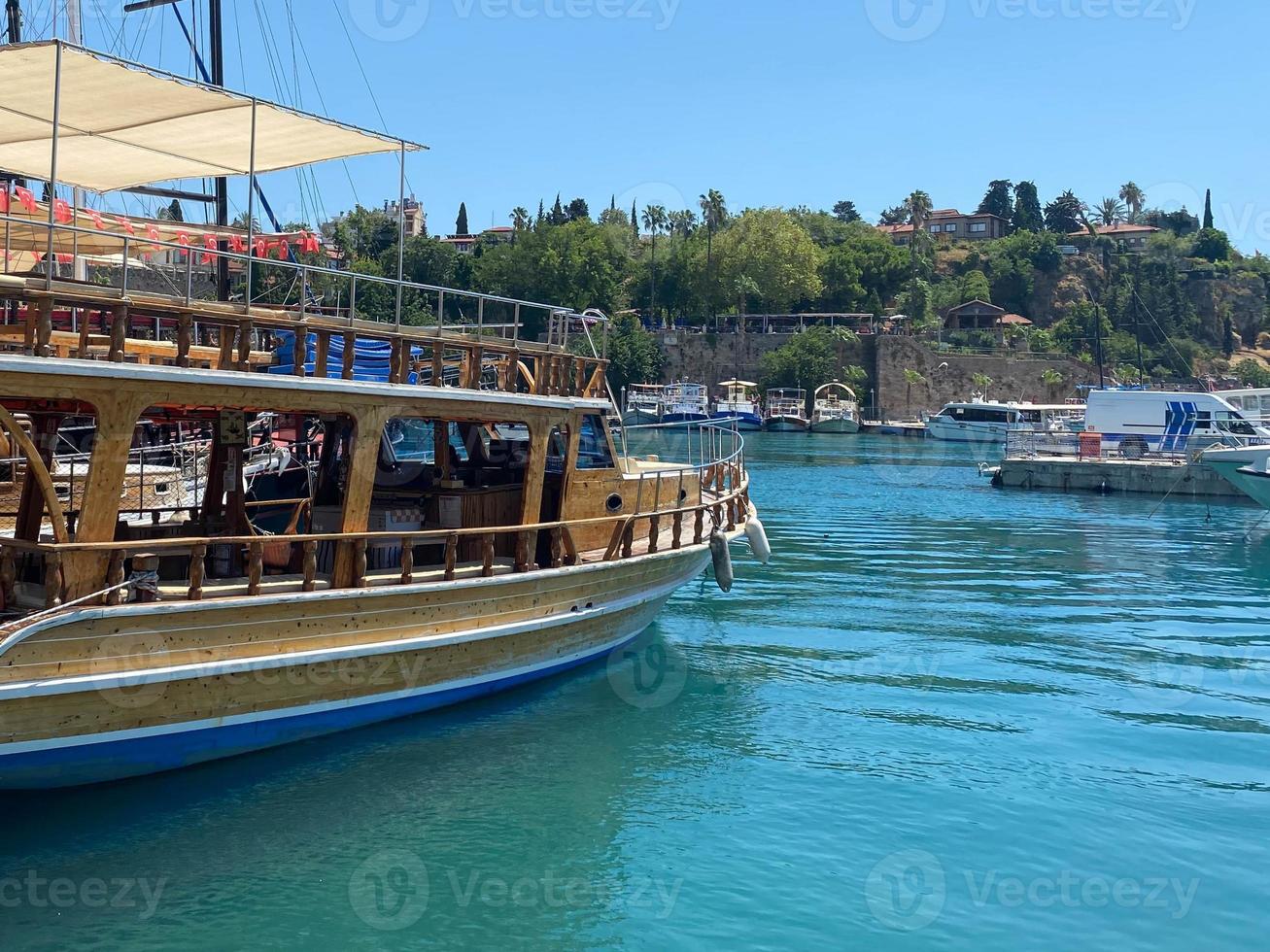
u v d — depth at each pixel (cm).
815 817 953
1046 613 1828
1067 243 15562
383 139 1129
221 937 730
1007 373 10500
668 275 11962
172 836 873
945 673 1420
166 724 878
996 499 3881
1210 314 14200
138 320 1373
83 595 830
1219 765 1099
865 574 2198
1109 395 5466
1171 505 3750
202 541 880
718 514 1527
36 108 1043
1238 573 2308
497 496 1242
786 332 10812
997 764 1091
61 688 799
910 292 12731
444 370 1461
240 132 1118
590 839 895
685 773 1041
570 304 10425
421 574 1072
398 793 971
